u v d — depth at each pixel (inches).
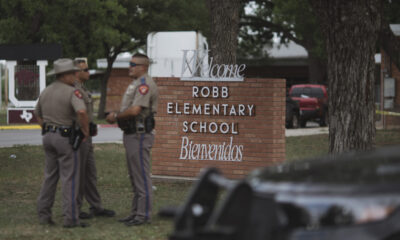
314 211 190.2
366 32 498.3
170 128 593.9
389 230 180.4
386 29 859.4
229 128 571.8
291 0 1952.5
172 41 1206.3
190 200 203.5
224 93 571.5
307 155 839.7
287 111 1337.4
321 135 1144.8
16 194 523.8
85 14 1461.6
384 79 1291.8
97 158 776.9
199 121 582.6
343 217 186.1
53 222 400.8
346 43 501.7
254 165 564.7
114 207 467.2
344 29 499.2
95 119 1683.1
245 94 564.7
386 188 186.9
